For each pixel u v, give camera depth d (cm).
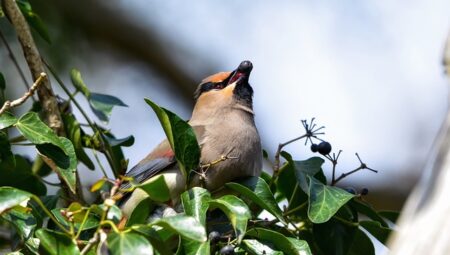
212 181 1058
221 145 1070
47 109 1055
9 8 1033
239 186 901
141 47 1866
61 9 1672
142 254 717
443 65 646
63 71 1612
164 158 1070
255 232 871
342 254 970
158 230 833
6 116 916
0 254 1106
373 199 1911
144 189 814
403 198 1914
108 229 851
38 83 891
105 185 1095
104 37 1809
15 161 999
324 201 915
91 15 1755
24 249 900
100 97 1130
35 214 909
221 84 1188
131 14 1853
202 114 1154
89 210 774
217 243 879
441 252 551
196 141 902
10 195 777
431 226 559
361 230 992
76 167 930
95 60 1764
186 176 902
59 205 1089
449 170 568
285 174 1033
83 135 1093
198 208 848
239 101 1162
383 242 961
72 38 1684
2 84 1038
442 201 562
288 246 870
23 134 905
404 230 568
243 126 1107
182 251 818
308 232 995
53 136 914
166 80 1914
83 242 805
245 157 1076
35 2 1633
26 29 1041
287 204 1045
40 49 1582
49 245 758
